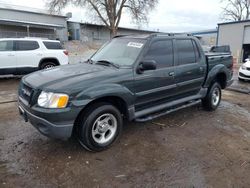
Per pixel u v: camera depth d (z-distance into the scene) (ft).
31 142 11.88
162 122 15.08
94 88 10.11
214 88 17.44
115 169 9.70
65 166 9.80
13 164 9.86
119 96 11.03
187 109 18.08
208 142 12.36
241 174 9.54
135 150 11.31
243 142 12.49
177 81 14.16
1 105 18.67
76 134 10.71
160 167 9.90
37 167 9.69
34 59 30.55
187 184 8.81
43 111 9.42
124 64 12.17
